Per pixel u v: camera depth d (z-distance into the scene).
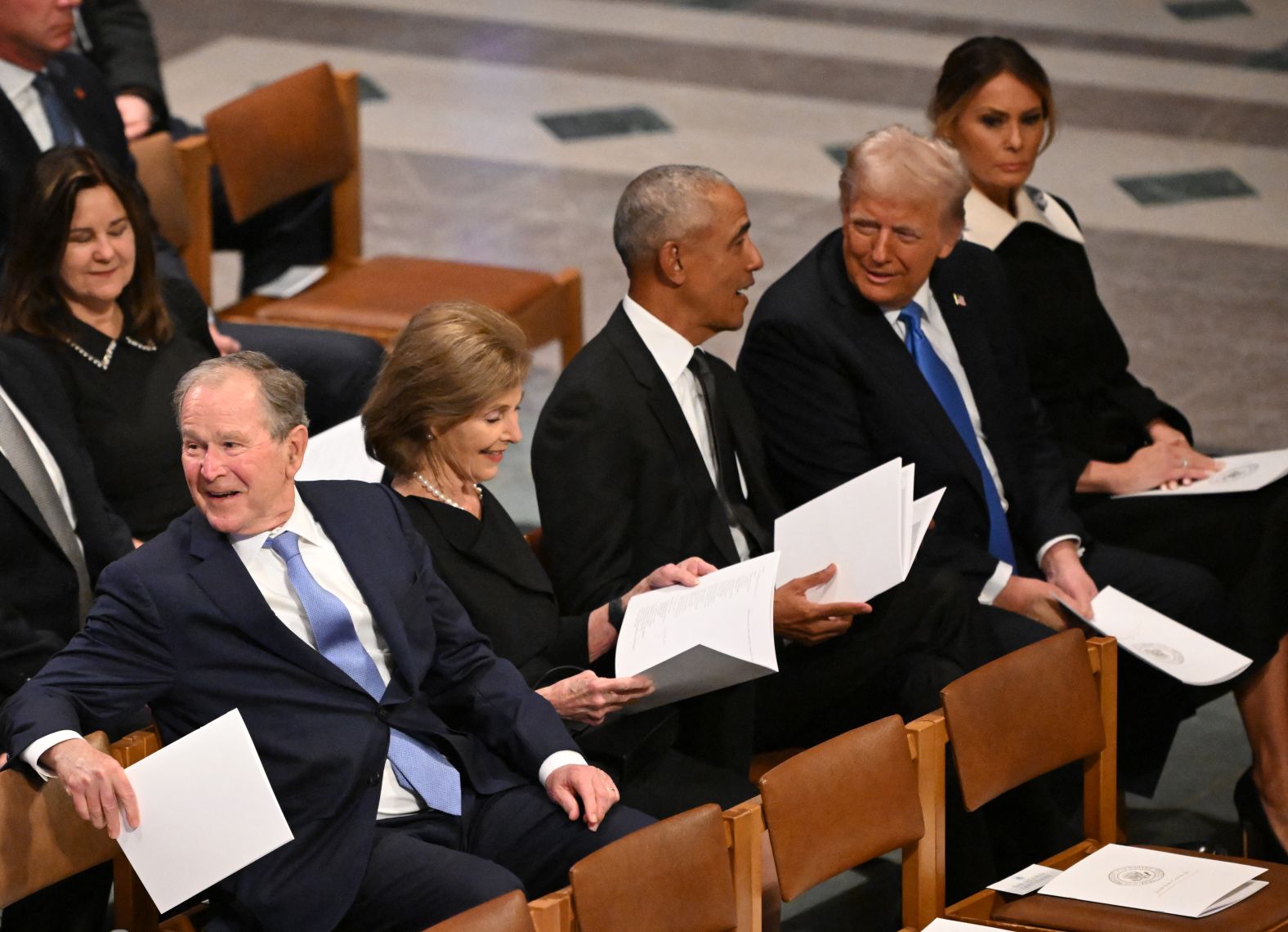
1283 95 34.59
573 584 12.25
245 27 37.38
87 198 13.58
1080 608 13.62
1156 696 13.57
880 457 13.77
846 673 12.53
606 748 11.41
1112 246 27.45
